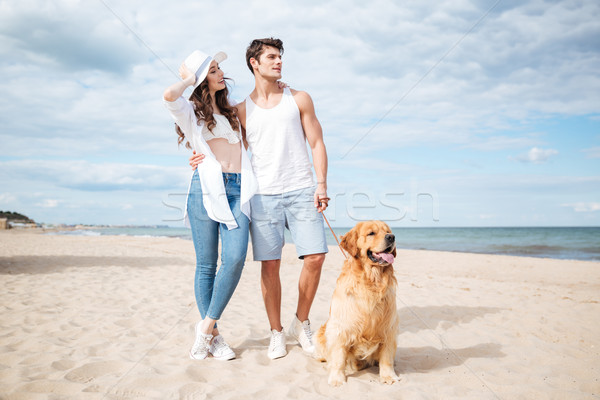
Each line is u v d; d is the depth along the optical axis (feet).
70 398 7.18
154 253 39.45
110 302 16.24
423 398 7.43
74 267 26.73
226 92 9.27
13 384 7.70
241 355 9.76
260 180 9.37
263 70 9.20
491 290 20.30
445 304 16.61
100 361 9.08
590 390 8.16
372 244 8.41
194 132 8.80
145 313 14.43
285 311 15.30
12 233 89.76
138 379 8.03
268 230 9.34
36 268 25.68
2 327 12.19
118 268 27.02
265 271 9.50
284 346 9.75
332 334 8.61
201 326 9.26
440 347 11.03
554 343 11.44
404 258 40.98
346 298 8.59
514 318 14.24
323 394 7.72
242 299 17.11
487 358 10.05
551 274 29.07
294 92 9.68
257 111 9.37
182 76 8.63
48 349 10.18
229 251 8.69
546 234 127.44
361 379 8.61
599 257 49.67
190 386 7.72
